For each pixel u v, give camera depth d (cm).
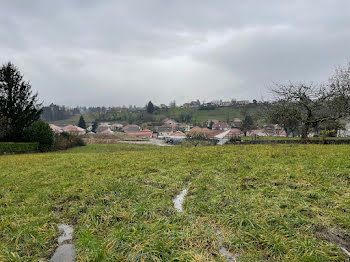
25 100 2488
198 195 566
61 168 980
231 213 442
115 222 450
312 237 350
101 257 335
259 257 320
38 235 408
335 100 2062
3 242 387
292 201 479
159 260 320
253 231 377
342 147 1256
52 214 505
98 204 538
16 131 2370
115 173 835
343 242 342
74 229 440
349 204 444
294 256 311
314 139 2119
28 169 998
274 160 902
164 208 493
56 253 369
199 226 407
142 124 10350
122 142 4416
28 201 575
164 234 384
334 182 581
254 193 542
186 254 330
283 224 388
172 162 1014
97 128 9756
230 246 350
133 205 516
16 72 2438
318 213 420
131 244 358
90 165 1017
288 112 2255
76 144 3194
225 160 969
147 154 1345
